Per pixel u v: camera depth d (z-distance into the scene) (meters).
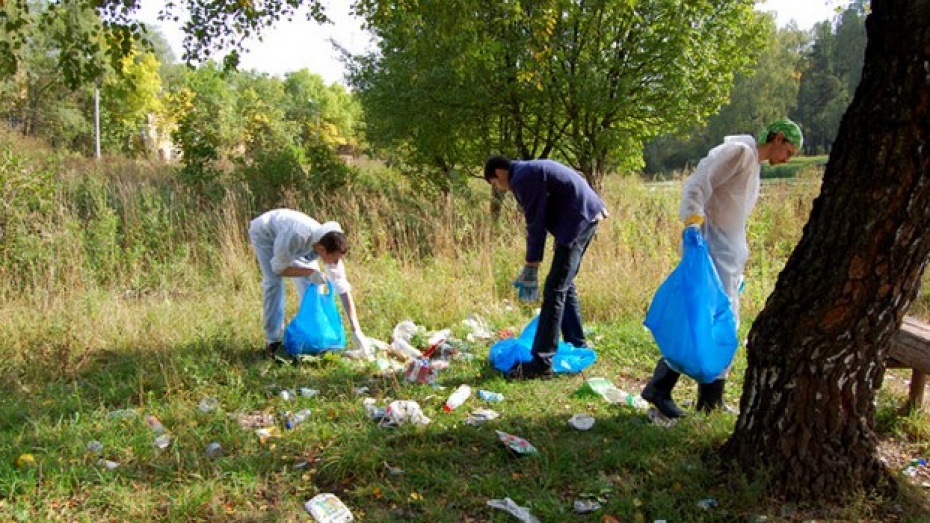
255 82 51.38
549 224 4.75
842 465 3.06
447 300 6.55
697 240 3.73
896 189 2.59
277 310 5.19
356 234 8.52
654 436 3.71
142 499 3.11
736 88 49.25
